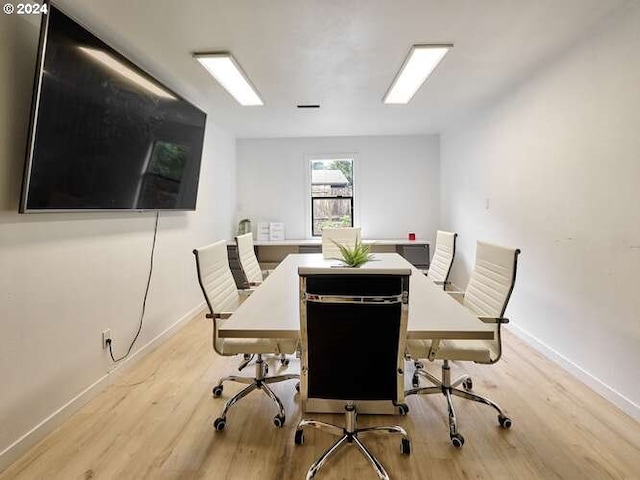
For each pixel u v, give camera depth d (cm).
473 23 207
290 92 324
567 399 208
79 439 175
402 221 533
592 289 218
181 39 222
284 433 180
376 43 230
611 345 204
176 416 195
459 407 202
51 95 165
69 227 195
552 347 260
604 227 207
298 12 193
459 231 449
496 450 166
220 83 298
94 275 216
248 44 230
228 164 498
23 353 166
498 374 239
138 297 267
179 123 292
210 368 254
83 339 205
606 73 204
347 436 160
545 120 265
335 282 129
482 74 286
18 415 163
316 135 519
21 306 165
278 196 538
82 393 204
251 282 278
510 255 176
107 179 211
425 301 173
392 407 195
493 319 172
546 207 265
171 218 324
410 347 174
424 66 266
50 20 159
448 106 376
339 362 139
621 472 151
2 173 156
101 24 203
